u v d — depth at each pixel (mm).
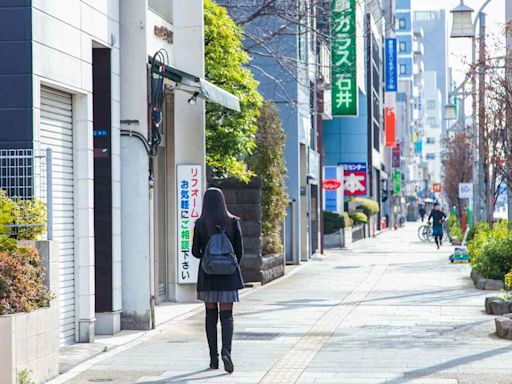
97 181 16750
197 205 22344
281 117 37844
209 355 14148
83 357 13969
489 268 25328
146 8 17625
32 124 13430
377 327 17375
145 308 17500
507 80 26719
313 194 45406
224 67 25391
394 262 39031
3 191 12609
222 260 12539
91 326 15617
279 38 34500
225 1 29609
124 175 17656
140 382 12070
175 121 22219
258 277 27625
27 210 12523
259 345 15242
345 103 48438
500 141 28188
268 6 29016
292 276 31391
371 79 74125
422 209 110812
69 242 15422
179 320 19000
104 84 16828
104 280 16703
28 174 13406
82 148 15641
